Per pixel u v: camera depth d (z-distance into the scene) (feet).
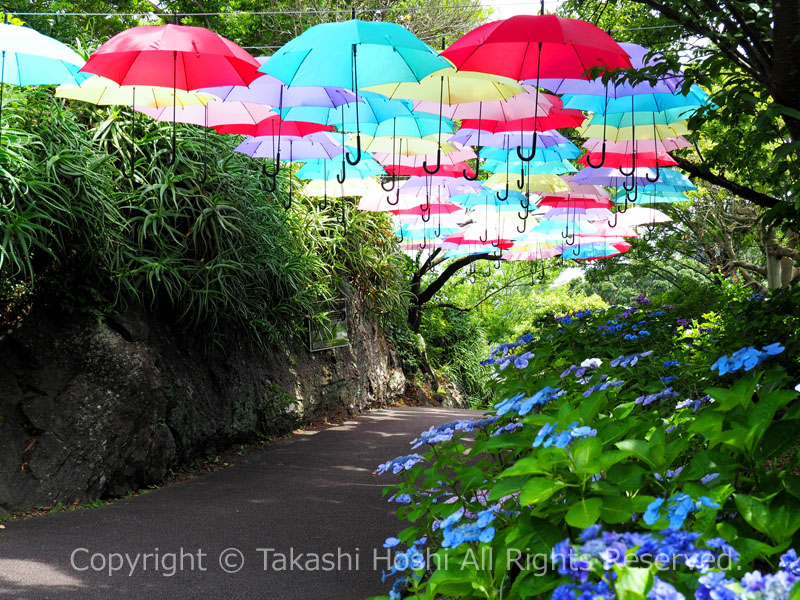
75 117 20.47
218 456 23.29
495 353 12.83
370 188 31.37
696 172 23.61
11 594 10.98
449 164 27.99
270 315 26.96
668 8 14.14
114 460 18.11
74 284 18.88
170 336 21.88
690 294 30.45
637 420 7.09
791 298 15.08
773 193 20.38
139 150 21.02
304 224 30.17
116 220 19.92
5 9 22.16
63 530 14.83
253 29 42.60
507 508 7.07
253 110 19.86
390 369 41.57
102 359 18.60
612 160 26.17
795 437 5.77
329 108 20.10
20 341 17.66
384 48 15.28
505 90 17.54
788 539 4.98
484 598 5.77
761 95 13.39
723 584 4.08
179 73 14.88
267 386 26.55
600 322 21.77
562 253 46.57
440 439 8.50
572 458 5.70
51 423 17.37
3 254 15.88
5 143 16.70
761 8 12.69
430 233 39.34
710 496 5.32
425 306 53.21
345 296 34.65
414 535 7.83
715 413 6.17
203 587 11.45
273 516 16.02
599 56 14.11
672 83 18.69
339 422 31.73
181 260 21.34
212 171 23.40
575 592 4.31
